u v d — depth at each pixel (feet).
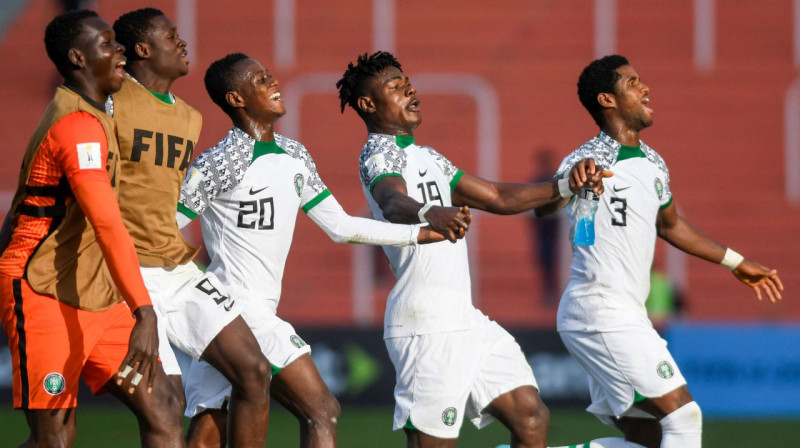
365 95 64.13
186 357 114.21
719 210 183.93
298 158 63.16
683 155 188.24
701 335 119.44
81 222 49.67
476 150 186.29
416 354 61.98
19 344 48.70
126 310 51.90
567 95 189.78
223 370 58.39
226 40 193.88
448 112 189.06
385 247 63.67
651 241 68.08
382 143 63.52
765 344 119.24
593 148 68.08
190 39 193.98
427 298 61.93
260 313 61.52
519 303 168.66
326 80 189.47
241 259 61.87
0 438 98.32
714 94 191.93
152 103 57.36
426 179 63.57
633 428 69.36
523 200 65.57
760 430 108.27
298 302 167.94
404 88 64.28
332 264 171.22
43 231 48.65
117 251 46.44
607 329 66.39
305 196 63.52
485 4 197.36
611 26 195.93
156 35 59.06
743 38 196.24
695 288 172.76
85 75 49.85
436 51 193.57
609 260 66.85
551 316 165.37
